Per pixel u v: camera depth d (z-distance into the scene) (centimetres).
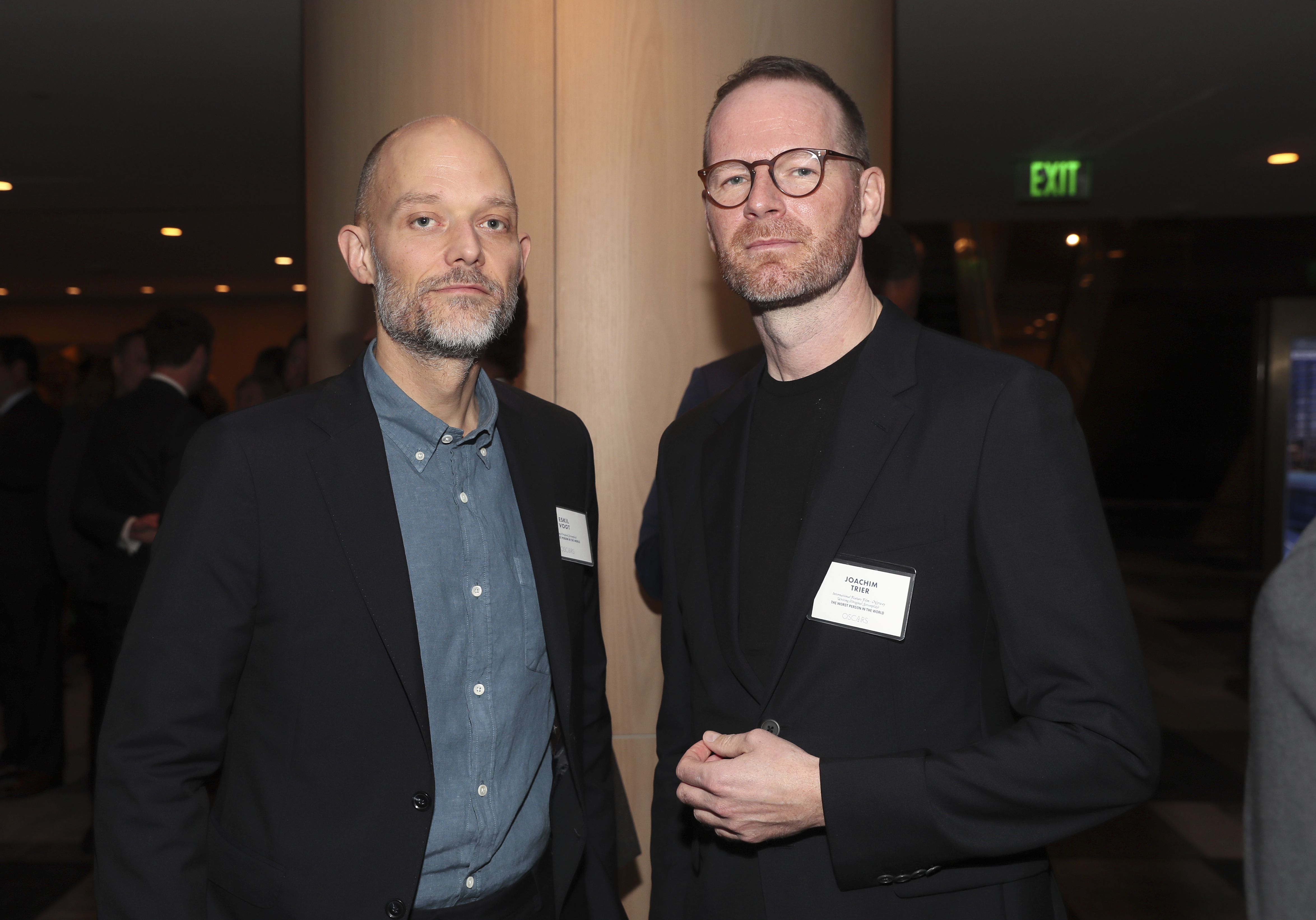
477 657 121
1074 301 1105
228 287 1242
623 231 219
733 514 124
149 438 304
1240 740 439
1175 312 1256
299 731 110
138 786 103
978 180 684
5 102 495
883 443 111
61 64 435
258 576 112
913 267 208
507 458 134
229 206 765
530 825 126
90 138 565
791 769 101
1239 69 449
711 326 220
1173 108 513
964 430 108
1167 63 442
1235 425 1309
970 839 97
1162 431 1338
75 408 628
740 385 136
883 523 109
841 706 107
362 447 118
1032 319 1123
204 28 393
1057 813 96
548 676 131
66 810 369
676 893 126
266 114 516
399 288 118
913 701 105
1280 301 626
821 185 115
